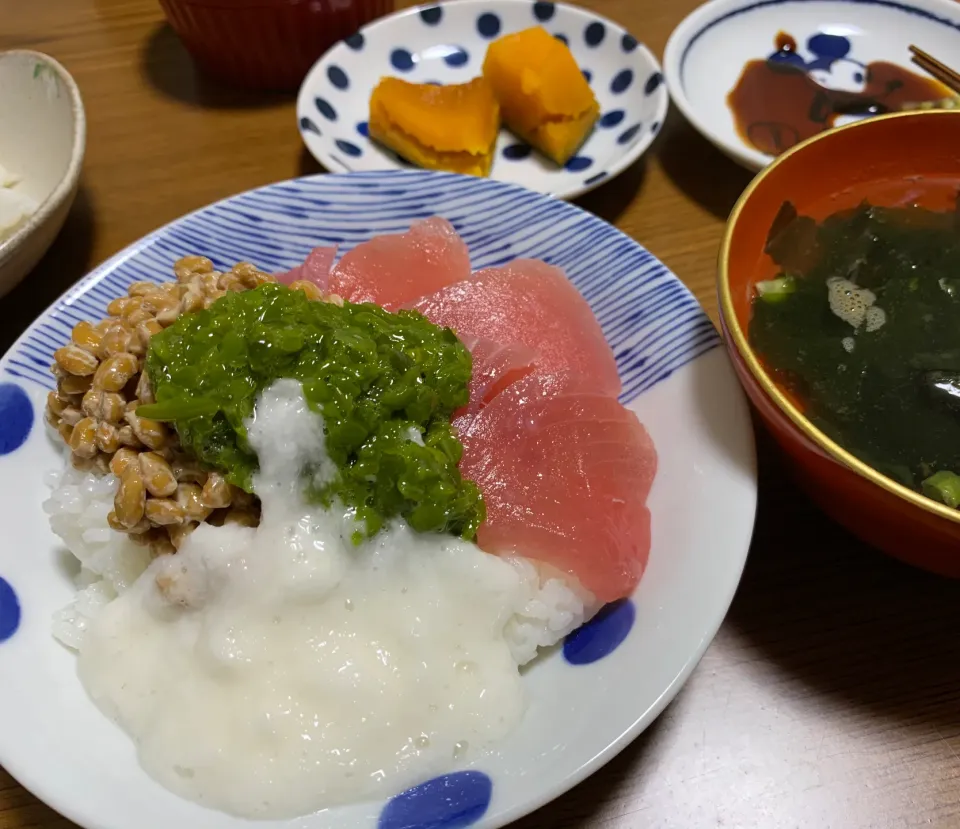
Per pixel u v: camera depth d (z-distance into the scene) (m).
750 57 0.33
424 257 0.23
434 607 0.17
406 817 0.15
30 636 0.18
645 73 0.32
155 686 0.17
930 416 0.18
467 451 0.19
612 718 0.16
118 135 0.32
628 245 0.23
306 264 0.23
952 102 0.30
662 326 0.21
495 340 0.21
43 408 0.21
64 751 0.16
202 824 0.15
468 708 0.17
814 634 0.19
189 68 0.34
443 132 0.29
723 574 0.17
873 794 0.17
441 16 0.34
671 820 0.17
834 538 0.20
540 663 0.18
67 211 0.25
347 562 0.17
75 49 0.35
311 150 0.29
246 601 0.17
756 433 0.22
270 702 0.16
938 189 0.22
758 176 0.20
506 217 0.24
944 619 0.19
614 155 0.30
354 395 0.17
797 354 0.20
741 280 0.20
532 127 0.30
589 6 0.37
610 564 0.18
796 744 0.18
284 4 0.30
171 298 0.20
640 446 0.19
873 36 0.33
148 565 0.19
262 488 0.17
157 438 0.17
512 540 0.18
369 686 0.16
